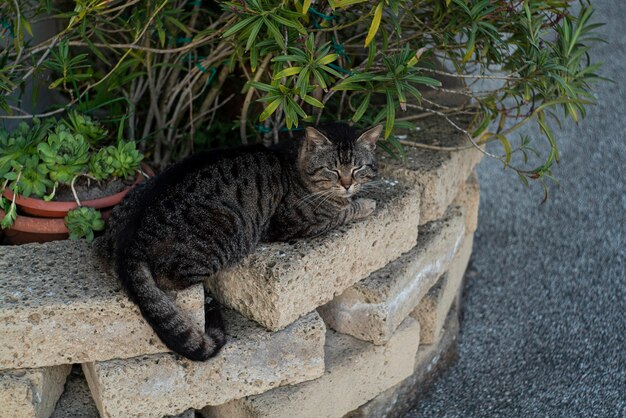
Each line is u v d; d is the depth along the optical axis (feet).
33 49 5.16
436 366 5.46
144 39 5.54
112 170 4.95
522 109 7.18
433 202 5.23
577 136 7.12
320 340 4.71
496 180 6.79
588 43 7.98
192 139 5.62
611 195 6.60
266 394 4.71
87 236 4.81
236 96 5.89
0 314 4.36
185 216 4.60
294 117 4.70
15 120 5.77
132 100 5.61
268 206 4.87
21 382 4.43
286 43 4.72
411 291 5.09
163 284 4.55
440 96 6.04
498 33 5.15
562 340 5.65
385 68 5.08
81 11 4.78
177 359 4.54
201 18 5.83
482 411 5.25
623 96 7.48
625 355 5.50
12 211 4.83
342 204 4.87
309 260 4.66
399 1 4.70
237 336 4.64
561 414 5.19
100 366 4.49
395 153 5.36
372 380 5.00
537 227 6.43
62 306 4.41
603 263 6.10
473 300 5.97
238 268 4.70
